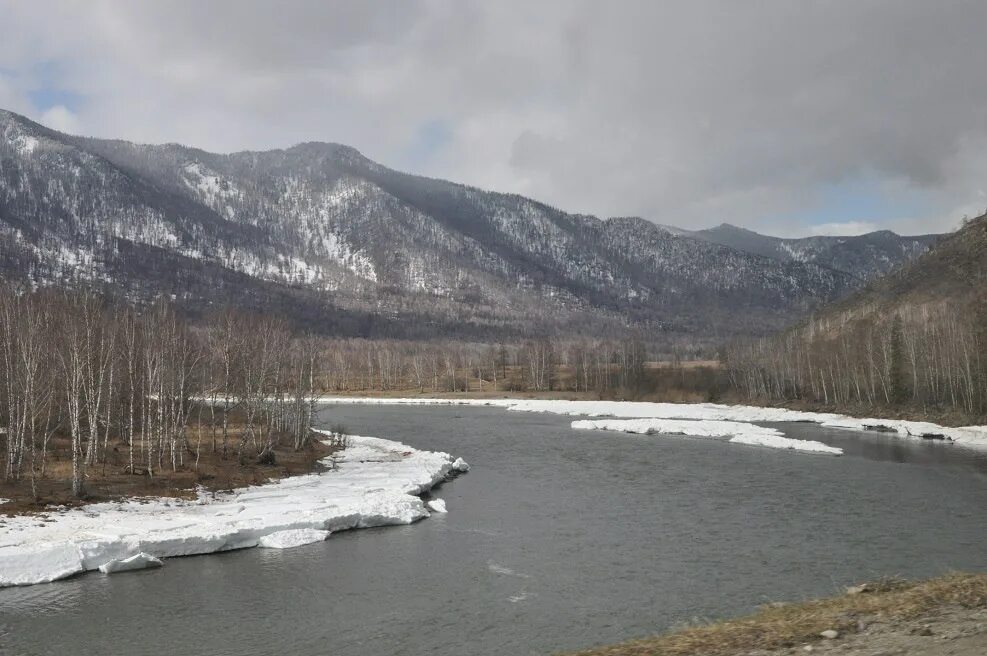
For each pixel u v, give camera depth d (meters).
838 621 15.53
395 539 38.31
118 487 45.06
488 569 32.72
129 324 59.88
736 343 167.50
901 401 102.56
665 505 46.47
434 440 85.31
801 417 108.25
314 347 89.25
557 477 58.31
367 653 23.38
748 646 14.52
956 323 102.31
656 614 26.52
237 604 28.09
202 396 69.88
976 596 16.48
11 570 30.00
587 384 176.25
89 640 24.50
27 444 55.59
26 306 49.25
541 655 22.78
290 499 45.12
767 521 41.38
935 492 49.22
